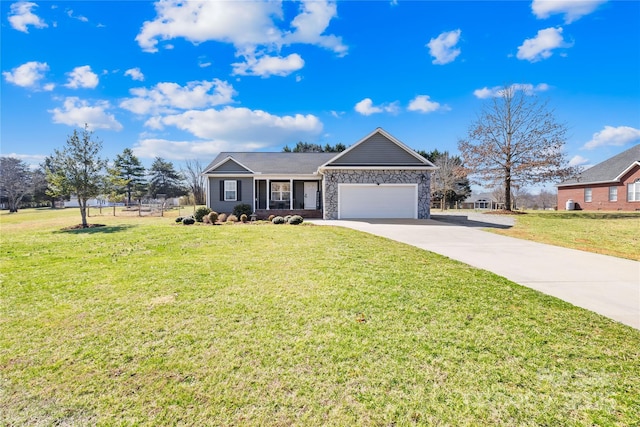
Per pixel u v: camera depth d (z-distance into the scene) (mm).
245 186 20109
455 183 34812
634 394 2531
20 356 3117
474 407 2381
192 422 2236
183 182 50250
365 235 10984
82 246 9062
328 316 4008
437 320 3912
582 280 5746
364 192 17562
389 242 9594
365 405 2400
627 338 3488
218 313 4113
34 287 5266
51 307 4375
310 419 2260
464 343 3342
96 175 14555
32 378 2758
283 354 3111
